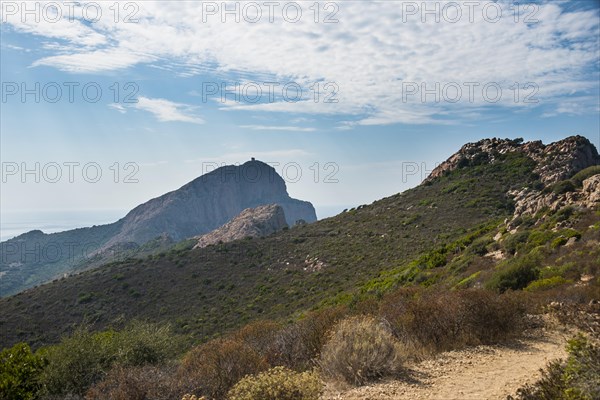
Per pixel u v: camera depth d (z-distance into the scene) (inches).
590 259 776.3
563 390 207.9
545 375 235.9
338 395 269.0
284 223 4244.6
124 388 316.5
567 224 1099.3
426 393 263.6
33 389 451.5
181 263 2368.4
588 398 190.2
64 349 467.8
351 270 1881.2
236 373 320.2
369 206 3068.4
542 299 546.9
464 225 2030.0
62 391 441.1
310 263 2138.3
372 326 335.3
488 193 2410.2
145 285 2110.0
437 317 390.0
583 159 2368.4
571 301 526.9
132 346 493.0
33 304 1923.0
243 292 1939.0
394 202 2888.8
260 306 1704.0
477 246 1325.0
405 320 387.2
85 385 450.0
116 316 1820.9
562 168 2276.1
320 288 1729.8
